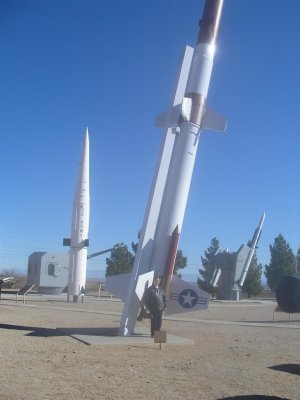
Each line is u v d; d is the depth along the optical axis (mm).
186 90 16188
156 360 11078
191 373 9727
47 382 8391
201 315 25984
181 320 21891
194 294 15312
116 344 13133
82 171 30781
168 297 15430
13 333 14625
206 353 12406
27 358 10586
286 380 9359
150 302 14500
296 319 24734
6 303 26609
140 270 15227
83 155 30844
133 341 13617
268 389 8570
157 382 8805
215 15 16562
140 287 14727
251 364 11008
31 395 7457
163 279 15383
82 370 9570
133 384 8562
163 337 12969
